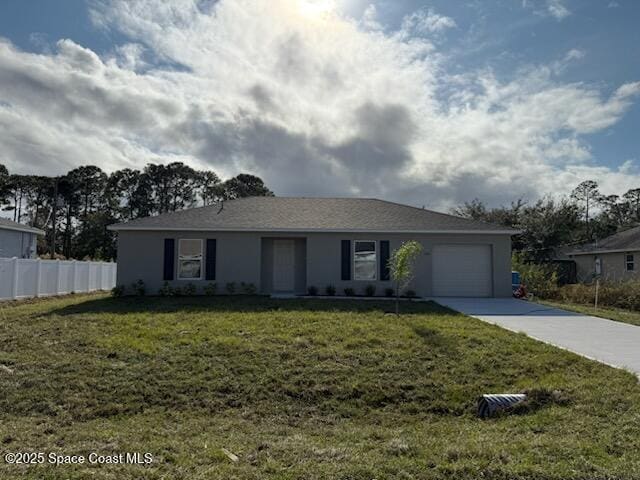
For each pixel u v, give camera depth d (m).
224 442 5.07
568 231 33.12
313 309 13.30
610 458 4.35
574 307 16.23
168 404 6.50
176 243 17.31
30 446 4.85
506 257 18.03
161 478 4.03
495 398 6.32
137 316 11.66
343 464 4.34
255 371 7.54
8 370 7.41
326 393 6.89
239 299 15.62
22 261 16.53
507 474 4.05
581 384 6.84
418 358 8.20
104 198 55.00
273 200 21.08
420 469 4.20
